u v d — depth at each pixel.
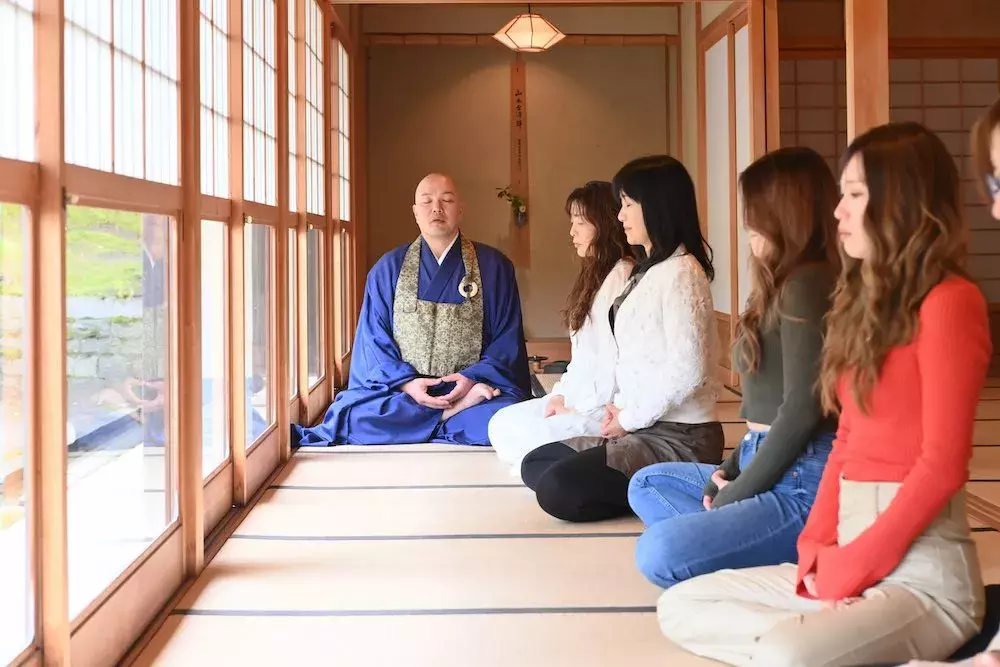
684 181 2.75
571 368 3.42
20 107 1.57
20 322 1.58
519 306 4.58
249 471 3.25
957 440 1.42
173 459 2.39
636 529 2.80
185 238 2.46
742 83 5.90
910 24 6.81
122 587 1.97
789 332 1.89
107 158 1.97
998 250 6.93
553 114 8.13
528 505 3.09
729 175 6.21
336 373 5.92
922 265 1.46
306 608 2.19
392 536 2.75
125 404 2.07
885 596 1.52
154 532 2.25
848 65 4.04
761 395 2.05
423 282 4.50
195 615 2.16
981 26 6.81
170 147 2.40
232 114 3.19
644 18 7.98
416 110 8.07
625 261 3.22
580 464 2.83
